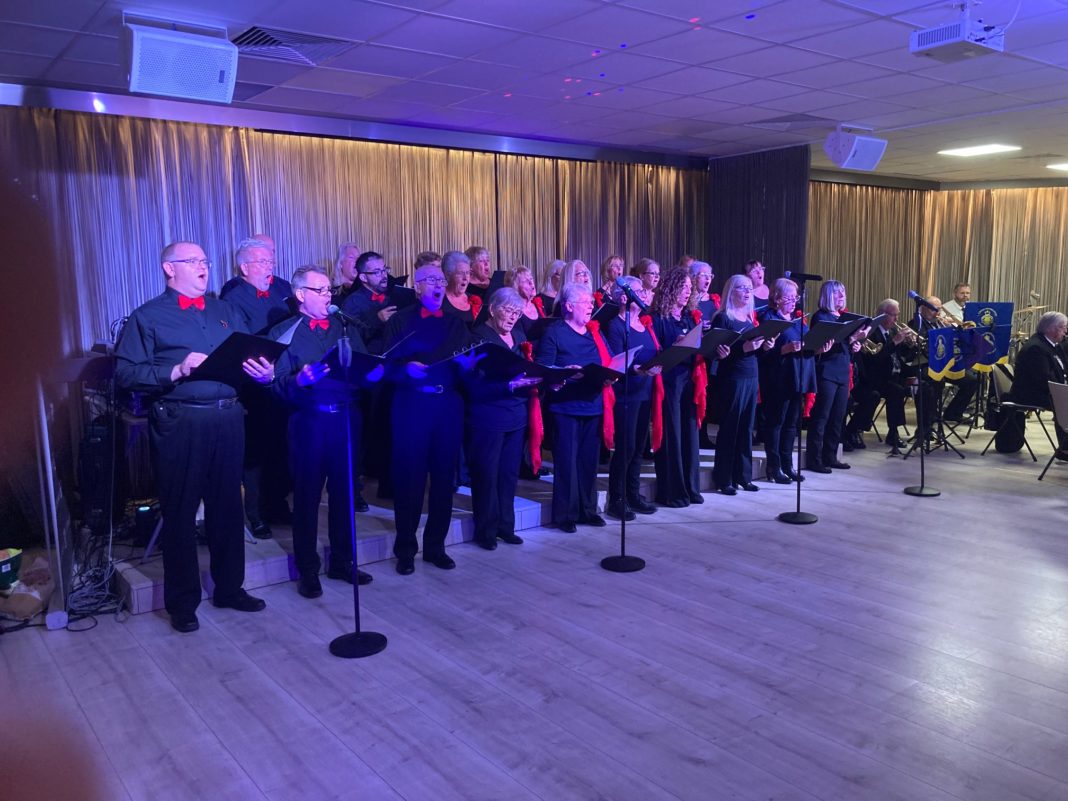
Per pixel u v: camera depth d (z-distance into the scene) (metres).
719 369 5.51
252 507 4.38
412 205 7.04
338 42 4.52
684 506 5.30
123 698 2.93
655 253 8.80
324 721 2.77
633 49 4.77
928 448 6.99
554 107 6.30
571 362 4.57
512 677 3.06
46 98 5.18
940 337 6.55
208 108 5.86
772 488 5.81
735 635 3.39
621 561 4.22
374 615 3.64
